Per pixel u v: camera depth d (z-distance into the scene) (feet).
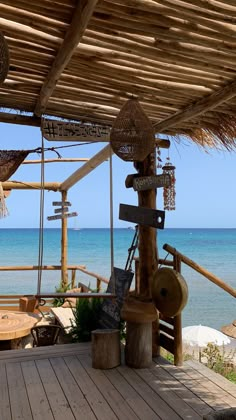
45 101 10.33
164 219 10.53
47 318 20.04
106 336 10.69
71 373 10.36
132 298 11.39
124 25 6.82
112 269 13.46
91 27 7.00
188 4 6.18
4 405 8.48
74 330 14.23
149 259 11.72
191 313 46.26
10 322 16.08
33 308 20.22
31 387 9.43
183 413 8.14
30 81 9.62
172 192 11.75
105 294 11.25
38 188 22.47
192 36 7.03
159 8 6.27
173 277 10.33
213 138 11.66
